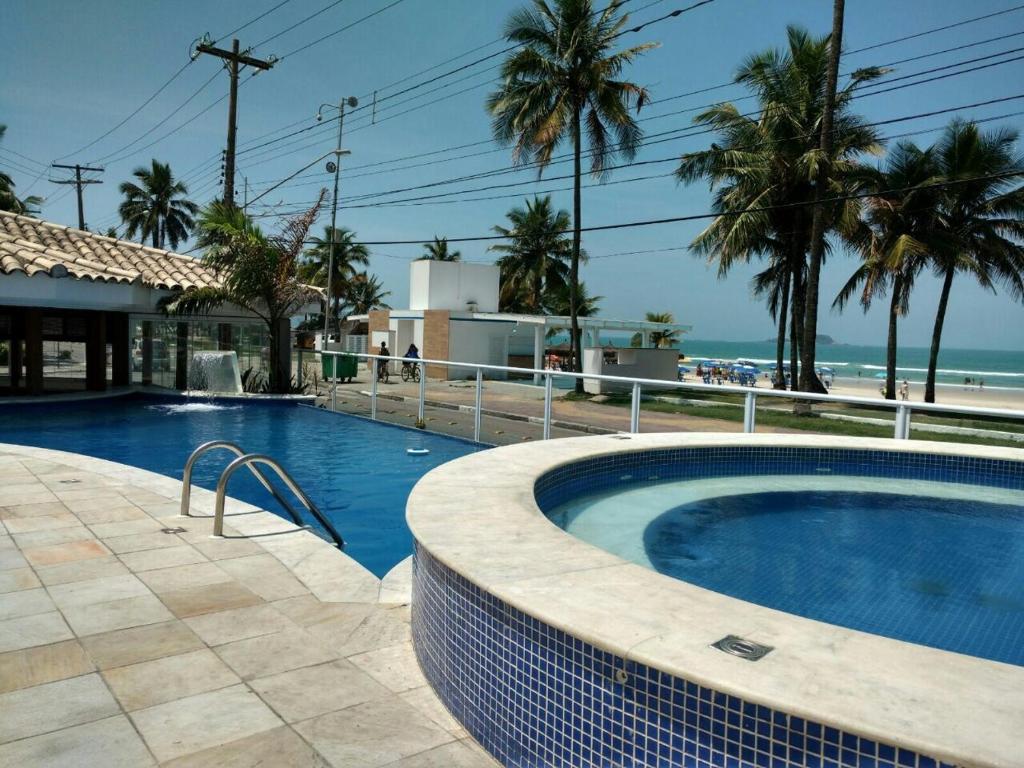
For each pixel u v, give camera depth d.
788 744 1.63
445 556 2.75
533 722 2.23
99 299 14.21
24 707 2.66
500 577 2.50
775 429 7.73
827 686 1.70
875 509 5.75
